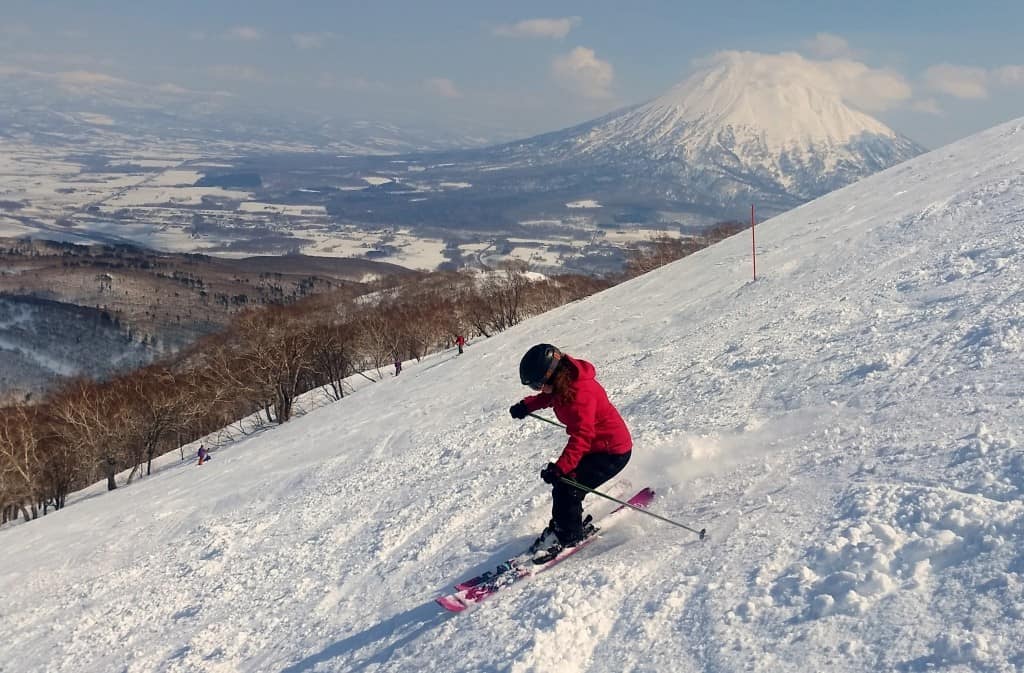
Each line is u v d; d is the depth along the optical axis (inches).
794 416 198.5
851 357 233.1
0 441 1416.1
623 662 112.7
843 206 727.1
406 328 2058.3
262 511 366.6
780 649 100.4
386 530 249.6
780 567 120.0
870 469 144.3
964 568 101.7
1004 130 780.6
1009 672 80.9
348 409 818.2
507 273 2401.6
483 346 940.6
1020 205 385.1
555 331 756.6
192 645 211.6
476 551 196.4
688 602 120.8
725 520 147.5
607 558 152.2
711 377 281.1
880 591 103.6
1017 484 116.6
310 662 171.5
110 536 448.8
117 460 1553.9
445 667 134.0
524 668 119.4
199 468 793.6
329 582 222.4
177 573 297.1
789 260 536.7
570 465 161.8
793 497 145.6
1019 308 214.7
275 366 1689.2
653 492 181.2
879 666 90.5
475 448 328.8
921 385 183.2
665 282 788.6
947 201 477.1
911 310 270.8
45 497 1531.7
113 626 259.8
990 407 153.0
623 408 291.0
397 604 183.6
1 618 323.6
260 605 226.8
